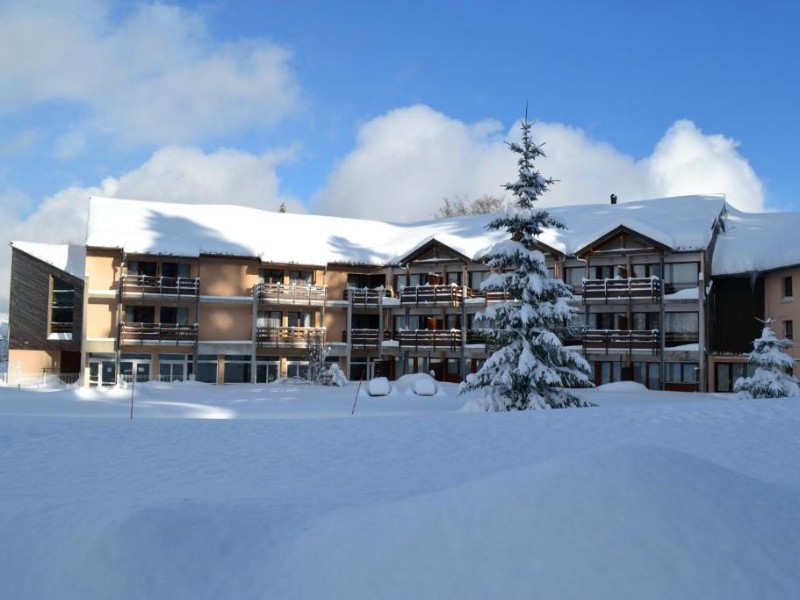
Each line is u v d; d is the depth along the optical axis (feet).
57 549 24.91
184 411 91.45
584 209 165.78
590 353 133.08
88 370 147.54
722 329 134.21
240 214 174.09
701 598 17.93
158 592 22.20
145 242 149.18
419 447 51.06
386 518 23.77
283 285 155.22
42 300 152.87
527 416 62.23
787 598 17.93
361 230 181.68
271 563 23.50
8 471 45.37
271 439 55.31
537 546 20.24
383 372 163.02
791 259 123.85
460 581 19.58
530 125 87.04
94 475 44.19
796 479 37.73
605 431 54.29
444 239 152.97
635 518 20.66
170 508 27.37
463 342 148.77
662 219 140.67
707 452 45.65
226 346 153.48
